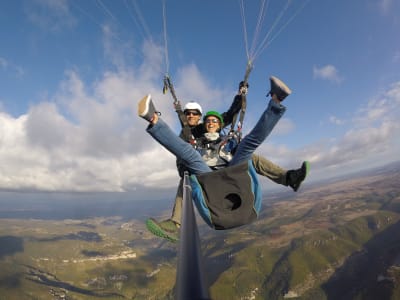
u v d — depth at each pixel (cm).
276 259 18525
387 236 19562
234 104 582
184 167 491
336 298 13225
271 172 489
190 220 177
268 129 380
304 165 433
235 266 18300
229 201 418
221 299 14588
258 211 427
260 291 15050
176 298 105
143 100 369
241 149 413
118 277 18912
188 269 113
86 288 17388
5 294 15650
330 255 17788
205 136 514
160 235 484
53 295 16075
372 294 12512
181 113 557
